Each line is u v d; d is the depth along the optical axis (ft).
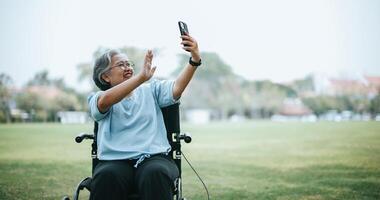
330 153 19.25
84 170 15.85
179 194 7.15
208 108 93.45
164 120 8.09
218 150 22.30
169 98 7.85
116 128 7.65
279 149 21.99
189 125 48.49
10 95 58.13
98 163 7.73
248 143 25.58
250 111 89.81
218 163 17.66
